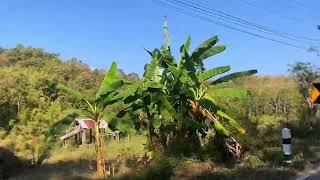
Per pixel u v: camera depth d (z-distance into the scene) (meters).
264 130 20.30
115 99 14.30
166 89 16.62
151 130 16.33
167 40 17.52
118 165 15.19
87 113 14.20
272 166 13.33
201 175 11.65
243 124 17.72
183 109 16.45
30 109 42.09
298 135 21.69
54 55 69.94
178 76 16.31
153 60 16.73
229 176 11.71
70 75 55.00
